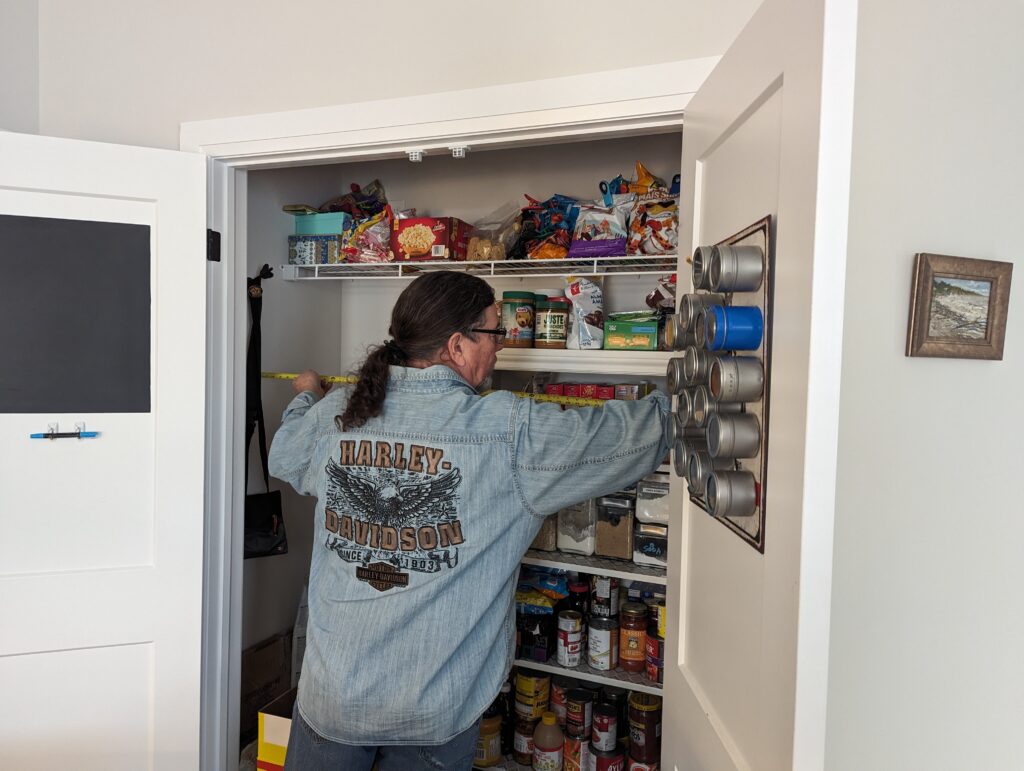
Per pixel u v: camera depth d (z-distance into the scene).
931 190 0.98
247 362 2.14
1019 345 1.01
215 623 1.84
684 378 1.06
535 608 2.06
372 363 1.39
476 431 1.30
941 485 1.00
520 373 2.25
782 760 0.78
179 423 1.71
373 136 1.58
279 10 1.66
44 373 1.64
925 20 0.98
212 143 1.73
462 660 1.30
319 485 1.41
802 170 0.75
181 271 1.70
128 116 1.80
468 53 1.49
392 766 1.39
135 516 1.70
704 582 1.13
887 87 0.97
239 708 1.95
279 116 1.66
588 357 1.98
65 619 1.65
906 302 0.98
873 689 1.00
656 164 2.19
